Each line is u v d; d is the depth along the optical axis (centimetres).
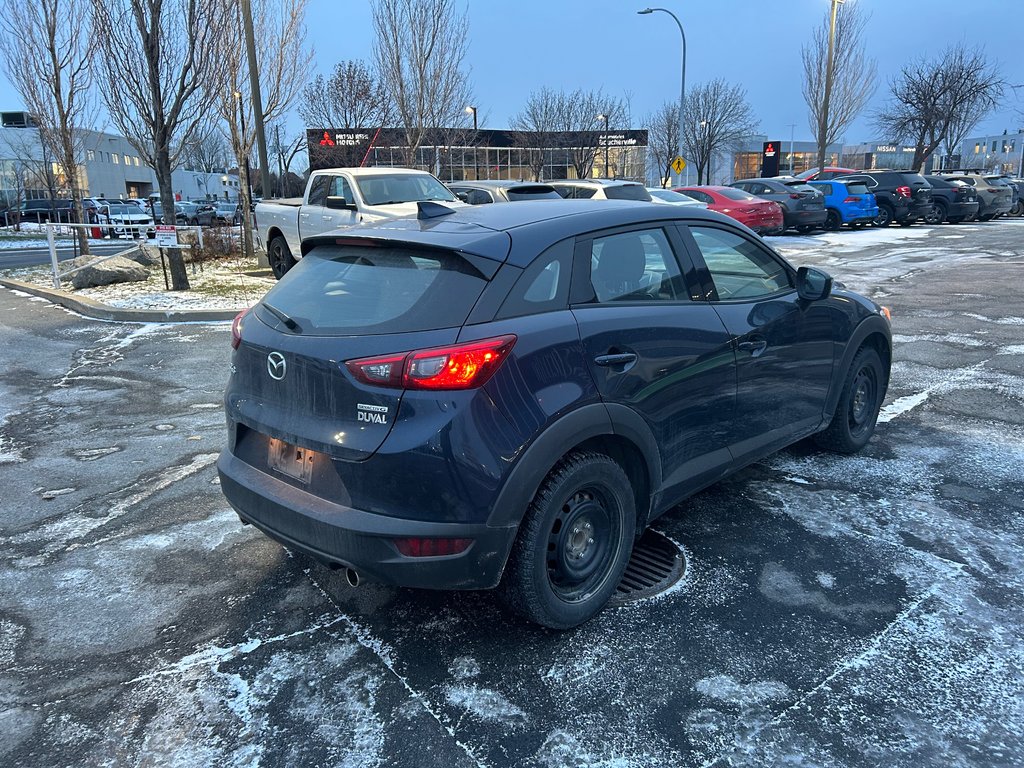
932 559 350
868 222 2417
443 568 258
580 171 4394
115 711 257
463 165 3806
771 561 351
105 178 6269
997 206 2720
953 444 498
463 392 252
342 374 259
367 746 240
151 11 1042
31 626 306
